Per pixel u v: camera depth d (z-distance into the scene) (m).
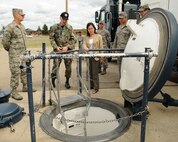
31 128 2.59
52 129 3.36
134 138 3.13
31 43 18.44
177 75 6.04
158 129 3.43
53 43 5.36
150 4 5.86
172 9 4.91
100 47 5.28
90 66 5.19
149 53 2.46
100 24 7.55
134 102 3.58
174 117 3.85
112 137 3.09
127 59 3.96
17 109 3.76
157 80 3.12
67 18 5.38
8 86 6.07
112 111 4.04
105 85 6.02
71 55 2.48
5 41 4.59
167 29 3.16
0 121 3.49
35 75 7.58
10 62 4.72
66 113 4.00
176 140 3.13
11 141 3.14
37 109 3.81
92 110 4.24
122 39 5.33
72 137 3.09
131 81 3.72
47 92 5.11
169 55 3.02
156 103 4.48
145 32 3.65
